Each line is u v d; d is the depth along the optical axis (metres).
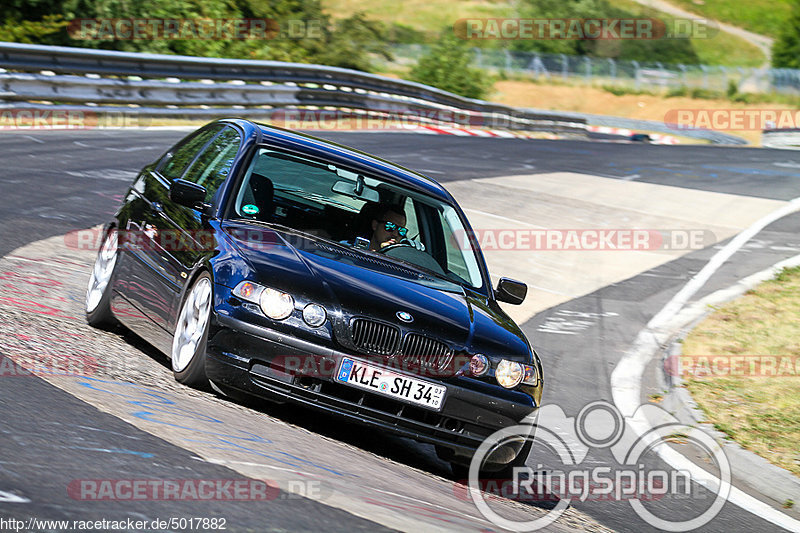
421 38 198.50
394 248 21.95
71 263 30.23
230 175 21.25
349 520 11.70
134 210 23.16
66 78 66.31
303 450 15.83
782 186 81.56
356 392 17.61
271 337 17.36
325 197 22.50
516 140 101.56
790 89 193.75
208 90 77.00
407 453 19.69
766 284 47.12
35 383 15.80
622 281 46.62
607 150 101.62
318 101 89.00
